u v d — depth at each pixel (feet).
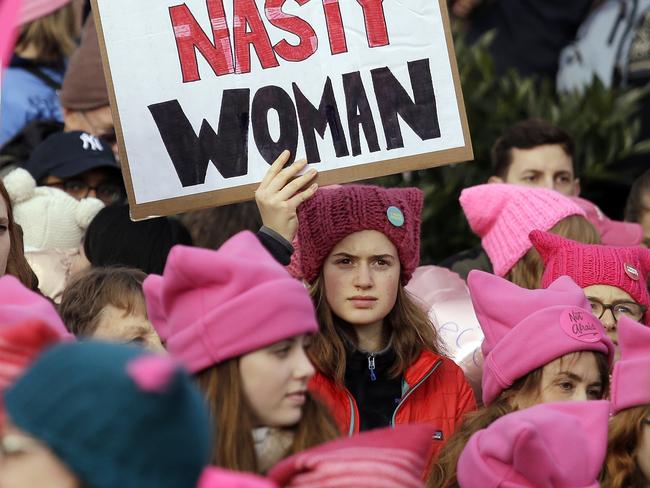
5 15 28.25
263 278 26.78
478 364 42.96
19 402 16.80
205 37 37.19
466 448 29.37
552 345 34.45
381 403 38.32
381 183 62.49
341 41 37.45
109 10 37.11
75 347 17.08
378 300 37.93
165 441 16.80
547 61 72.18
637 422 33.68
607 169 65.41
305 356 27.25
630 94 66.13
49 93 61.77
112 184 52.75
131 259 44.21
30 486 16.65
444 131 37.47
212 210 50.49
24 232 48.24
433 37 37.55
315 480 23.86
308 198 36.68
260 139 37.22
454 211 62.54
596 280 41.57
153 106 37.09
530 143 56.44
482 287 36.09
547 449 27.78
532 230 44.86
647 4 69.92
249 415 26.55
